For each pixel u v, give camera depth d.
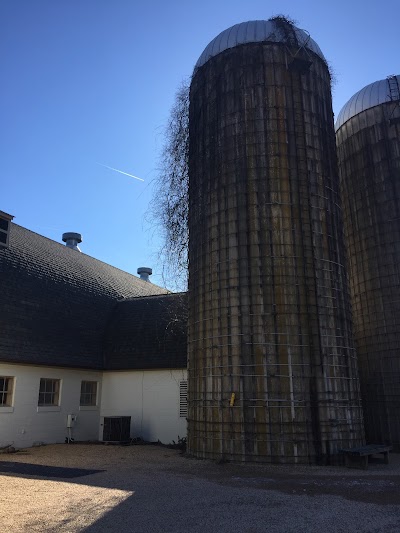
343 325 12.92
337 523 6.23
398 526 6.09
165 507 7.11
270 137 13.40
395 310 16.08
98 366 19.09
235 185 13.36
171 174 16.62
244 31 14.56
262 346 12.05
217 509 6.98
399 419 15.34
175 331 19.48
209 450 12.25
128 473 10.27
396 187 16.83
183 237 16.33
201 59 15.34
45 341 17.34
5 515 6.64
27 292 18.23
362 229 17.45
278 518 6.48
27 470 10.74
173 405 18.09
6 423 15.09
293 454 11.40
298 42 14.25
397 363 15.73
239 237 12.95
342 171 18.61
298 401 11.70
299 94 13.86
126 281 27.03
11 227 20.55
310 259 12.73
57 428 17.11
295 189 13.12
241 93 13.92
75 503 7.35
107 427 16.92
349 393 12.46
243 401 11.91
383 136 17.45
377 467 11.27
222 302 12.80
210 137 14.28
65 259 22.81
